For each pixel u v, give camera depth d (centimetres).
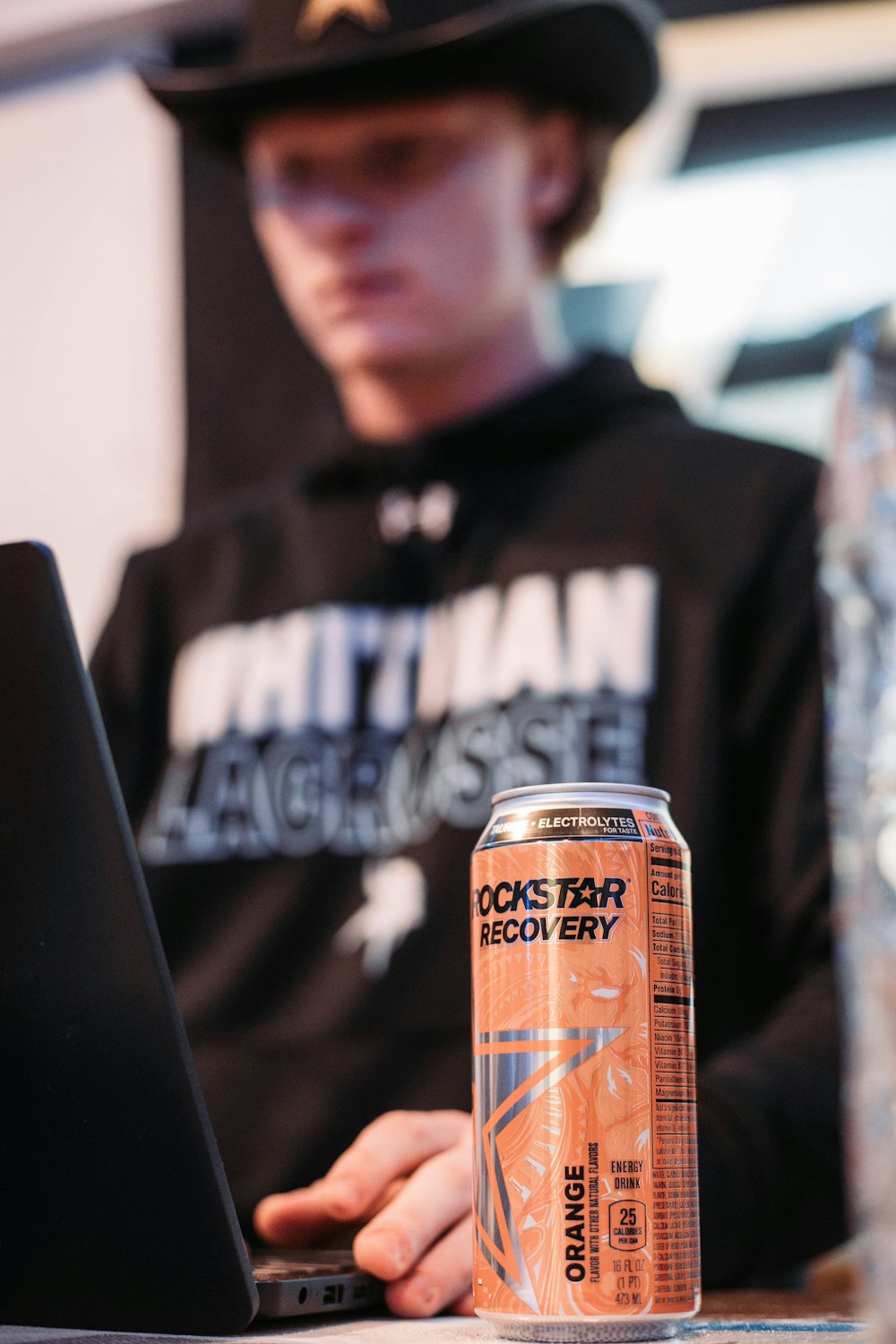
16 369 288
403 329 176
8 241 292
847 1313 71
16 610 57
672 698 163
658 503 174
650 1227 58
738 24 254
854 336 61
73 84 294
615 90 189
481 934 63
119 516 278
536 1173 58
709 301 249
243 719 182
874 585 56
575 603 170
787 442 242
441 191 173
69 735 57
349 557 186
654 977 61
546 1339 58
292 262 182
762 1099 100
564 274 216
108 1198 57
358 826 173
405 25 178
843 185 246
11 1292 59
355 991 164
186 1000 171
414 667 178
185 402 273
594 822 61
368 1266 69
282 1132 160
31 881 57
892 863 52
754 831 157
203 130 196
